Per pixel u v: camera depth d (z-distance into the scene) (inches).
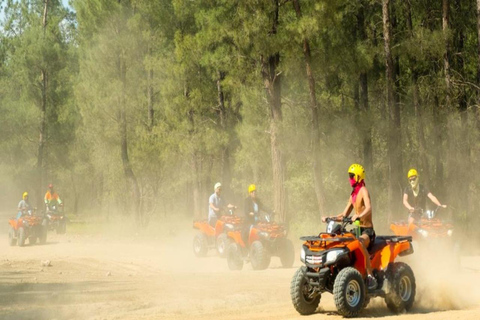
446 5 1187.3
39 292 576.4
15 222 1210.6
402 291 440.8
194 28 1617.9
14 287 619.8
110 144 1651.1
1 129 2162.9
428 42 1155.9
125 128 1622.8
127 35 1562.5
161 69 1530.5
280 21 1110.4
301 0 1125.1
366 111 1240.8
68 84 2185.0
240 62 1138.7
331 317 413.4
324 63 1149.7
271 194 1311.5
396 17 1421.0
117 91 1562.5
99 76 1601.9
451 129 1218.0
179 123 1536.7
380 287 427.8
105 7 1562.5
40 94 2185.0
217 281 644.7
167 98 1545.3
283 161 1136.8
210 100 1550.2
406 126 1391.5
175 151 1566.2
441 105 1244.5
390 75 1175.6
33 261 918.4
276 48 1043.9
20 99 2255.2
